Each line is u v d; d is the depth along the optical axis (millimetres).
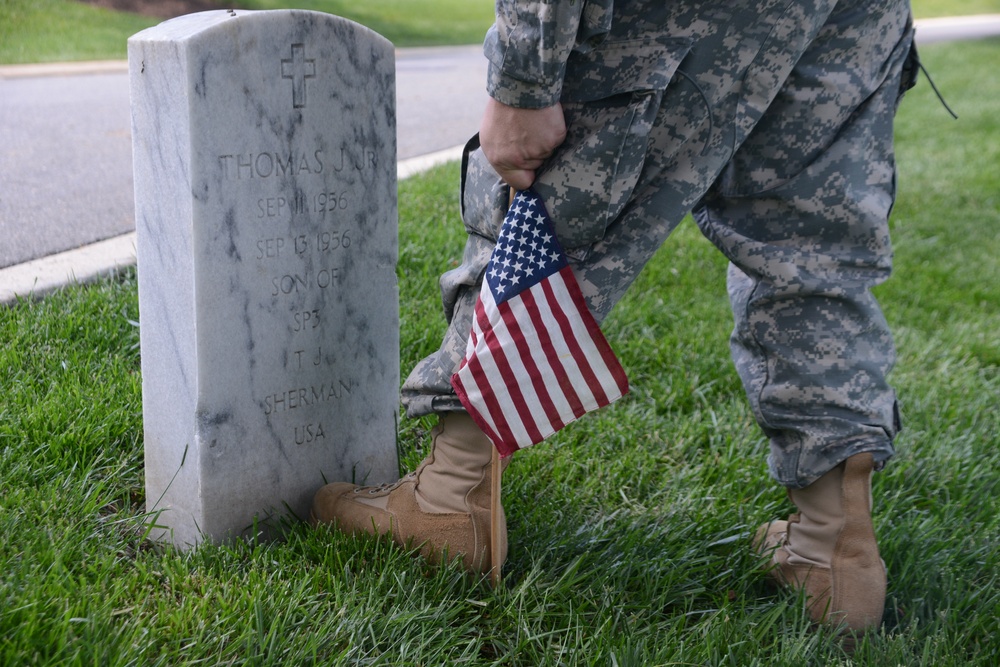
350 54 2090
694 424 2990
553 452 2672
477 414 1770
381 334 2340
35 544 1855
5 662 1521
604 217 1721
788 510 2533
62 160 6023
